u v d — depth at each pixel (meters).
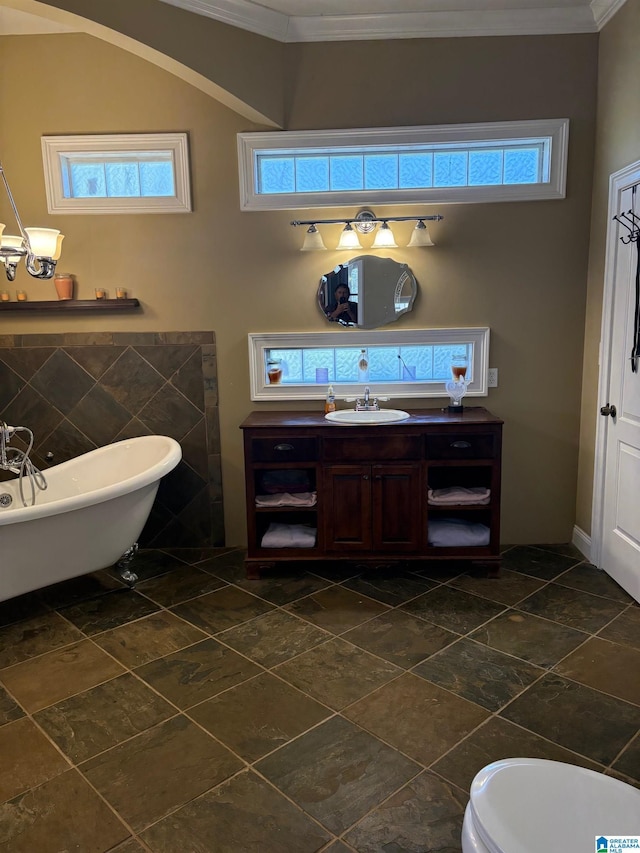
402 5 3.22
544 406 3.71
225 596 3.23
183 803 1.85
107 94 3.54
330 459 3.31
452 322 3.66
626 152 3.05
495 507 3.33
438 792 1.87
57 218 3.67
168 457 3.30
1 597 2.87
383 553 3.40
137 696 2.38
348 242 3.52
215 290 3.70
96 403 3.82
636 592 3.04
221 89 3.23
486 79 3.43
